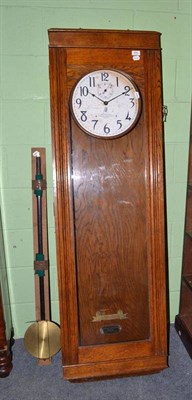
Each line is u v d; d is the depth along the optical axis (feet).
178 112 5.94
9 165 5.72
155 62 5.08
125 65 5.02
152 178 5.20
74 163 5.15
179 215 6.34
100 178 5.25
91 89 4.98
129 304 5.42
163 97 5.86
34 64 5.44
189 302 6.30
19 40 5.35
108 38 4.93
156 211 5.22
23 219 5.93
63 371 5.14
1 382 5.27
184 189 6.25
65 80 4.89
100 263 5.33
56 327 5.68
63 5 5.33
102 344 5.25
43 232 5.67
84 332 5.31
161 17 5.57
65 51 4.87
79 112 4.99
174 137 6.03
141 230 5.38
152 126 5.15
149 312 5.38
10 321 6.03
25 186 5.82
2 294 5.19
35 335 5.67
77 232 5.23
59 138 4.91
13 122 5.59
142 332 5.45
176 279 6.57
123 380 5.29
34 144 5.71
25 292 6.20
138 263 5.41
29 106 5.57
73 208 5.12
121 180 5.30
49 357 5.64
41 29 5.35
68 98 4.94
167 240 6.40
